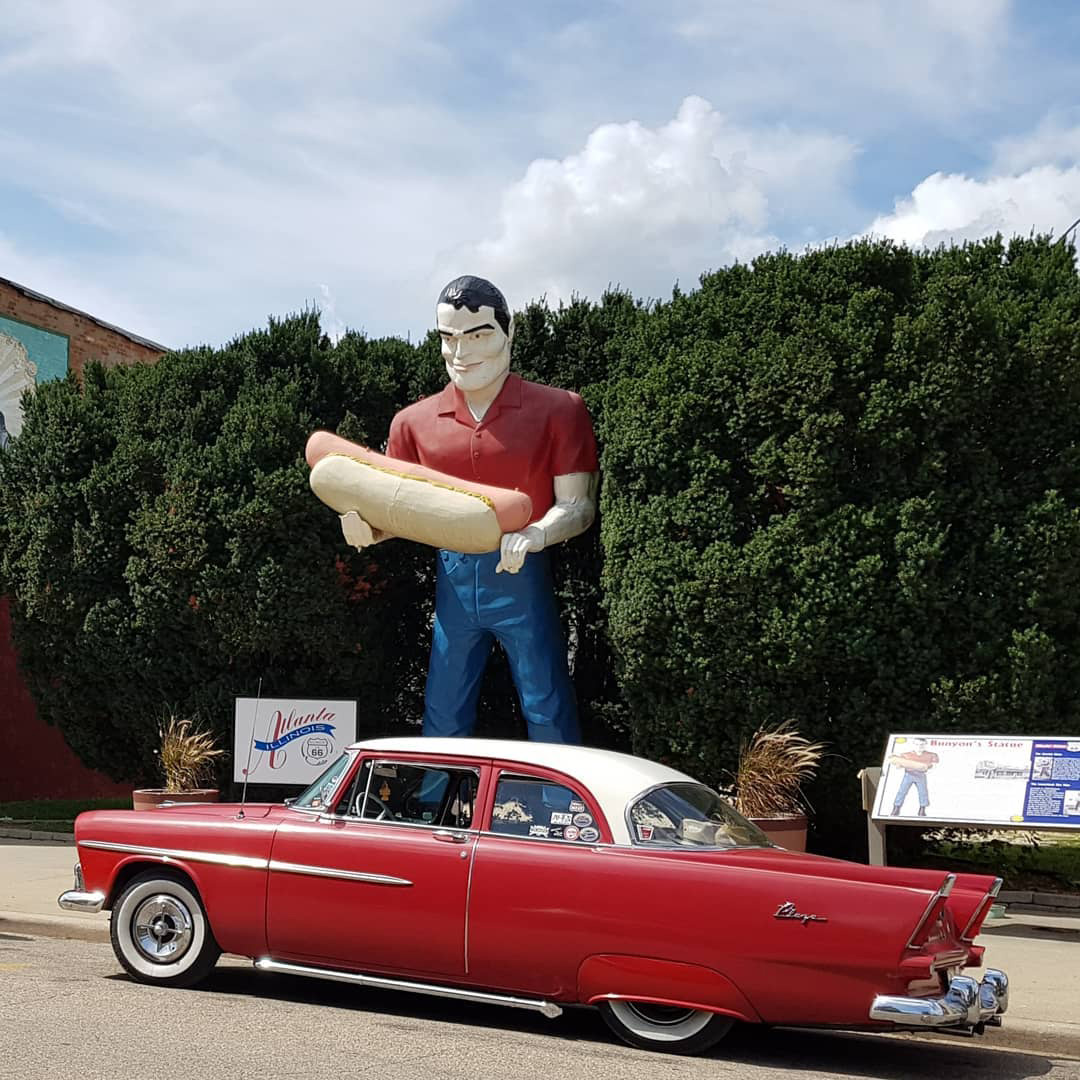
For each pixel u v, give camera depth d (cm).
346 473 1351
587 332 1619
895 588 1198
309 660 1577
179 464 1508
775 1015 632
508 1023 733
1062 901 1189
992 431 1221
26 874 1305
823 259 1309
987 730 1197
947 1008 609
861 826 1336
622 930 658
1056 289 1269
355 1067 591
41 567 1568
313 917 728
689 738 1295
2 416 2461
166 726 1569
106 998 735
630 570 1291
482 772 724
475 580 1394
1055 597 1188
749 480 1277
